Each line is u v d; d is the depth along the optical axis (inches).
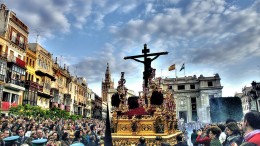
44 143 237.3
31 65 1455.5
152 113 299.7
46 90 1577.3
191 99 2527.1
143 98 367.6
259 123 103.7
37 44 1560.0
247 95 2288.4
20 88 1222.9
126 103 340.2
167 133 289.9
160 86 313.9
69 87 2128.4
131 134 284.4
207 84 2429.9
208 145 222.1
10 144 243.8
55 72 1825.8
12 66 1167.0
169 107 366.3
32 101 1352.1
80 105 2383.1
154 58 370.3
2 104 1068.5
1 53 1103.0
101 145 323.6
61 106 1836.9
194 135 405.1
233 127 181.0
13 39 1250.0
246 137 102.2
